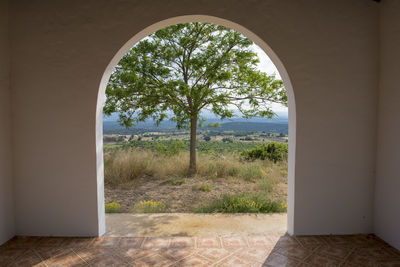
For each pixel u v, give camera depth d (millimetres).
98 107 3312
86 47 3188
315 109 3275
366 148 3344
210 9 3143
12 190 3324
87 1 3152
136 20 3160
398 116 2990
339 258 2830
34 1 3156
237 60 7250
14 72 3217
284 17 3193
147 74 7047
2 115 3137
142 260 2785
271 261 2764
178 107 7344
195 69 6996
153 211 4520
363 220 3418
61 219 3354
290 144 3447
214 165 7699
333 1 3211
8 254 2920
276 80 7316
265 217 4203
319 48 3234
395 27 3004
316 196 3355
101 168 3441
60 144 3275
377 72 3281
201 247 3074
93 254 2914
